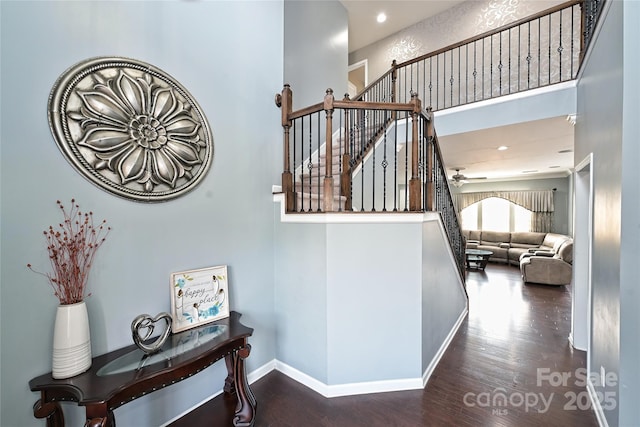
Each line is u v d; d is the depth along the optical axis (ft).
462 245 13.35
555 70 14.56
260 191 8.03
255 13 8.00
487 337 10.48
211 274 6.67
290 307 7.98
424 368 7.72
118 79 5.25
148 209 5.74
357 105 7.10
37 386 4.23
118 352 5.18
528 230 29.14
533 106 10.48
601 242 6.24
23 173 4.28
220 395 7.13
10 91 4.16
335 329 7.12
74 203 4.77
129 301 5.46
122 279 5.36
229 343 5.76
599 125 6.50
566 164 20.30
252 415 6.04
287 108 8.09
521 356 9.05
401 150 14.78
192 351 5.27
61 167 4.63
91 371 4.57
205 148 6.64
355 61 21.94
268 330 8.24
